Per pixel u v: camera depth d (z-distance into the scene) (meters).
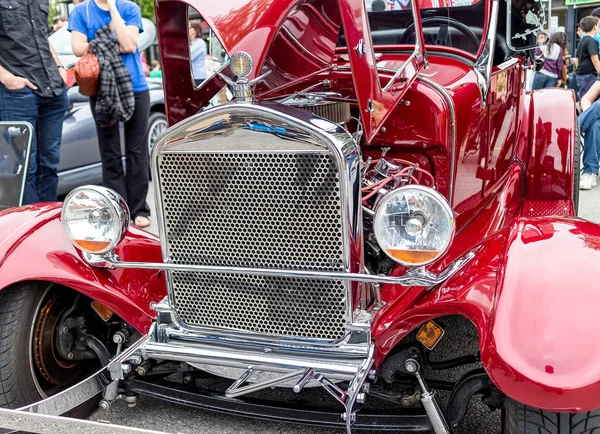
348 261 2.23
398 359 2.40
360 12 2.33
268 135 2.17
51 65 4.96
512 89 3.61
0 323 2.54
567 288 1.99
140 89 5.38
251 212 2.27
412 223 2.14
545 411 1.98
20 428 2.12
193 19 3.16
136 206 5.61
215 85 2.68
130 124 5.44
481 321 2.06
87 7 5.07
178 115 2.67
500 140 3.50
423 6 3.53
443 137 2.77
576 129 3.95
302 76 2.79
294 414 2.48
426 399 2.30
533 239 2.23
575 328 1.90
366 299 2.42
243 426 2.75
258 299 2.37
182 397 2.63
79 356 2.85
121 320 2.86
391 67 2.96
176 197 2.34
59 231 2.68
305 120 2.15
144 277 2.74
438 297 2.24
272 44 2.42
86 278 2.57
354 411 2.22
